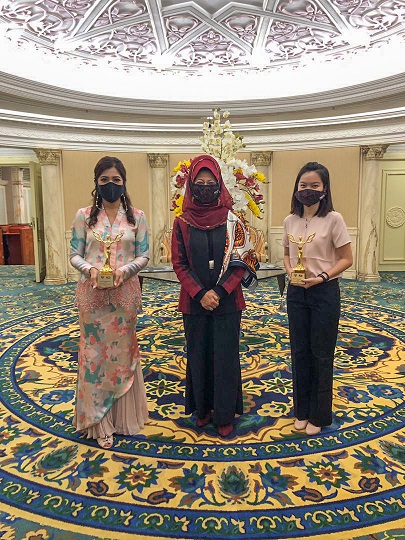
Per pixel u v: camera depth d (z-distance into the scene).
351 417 3.37
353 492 2.48
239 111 8.70
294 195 3.08
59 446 2.97
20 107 7.81
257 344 5.15
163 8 5.80
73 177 9.73
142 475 2.65
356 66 7.60
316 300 2.93
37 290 8.73
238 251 2.97
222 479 2.61
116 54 7.34
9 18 5.88
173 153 10.24
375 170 9.14
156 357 4.77
